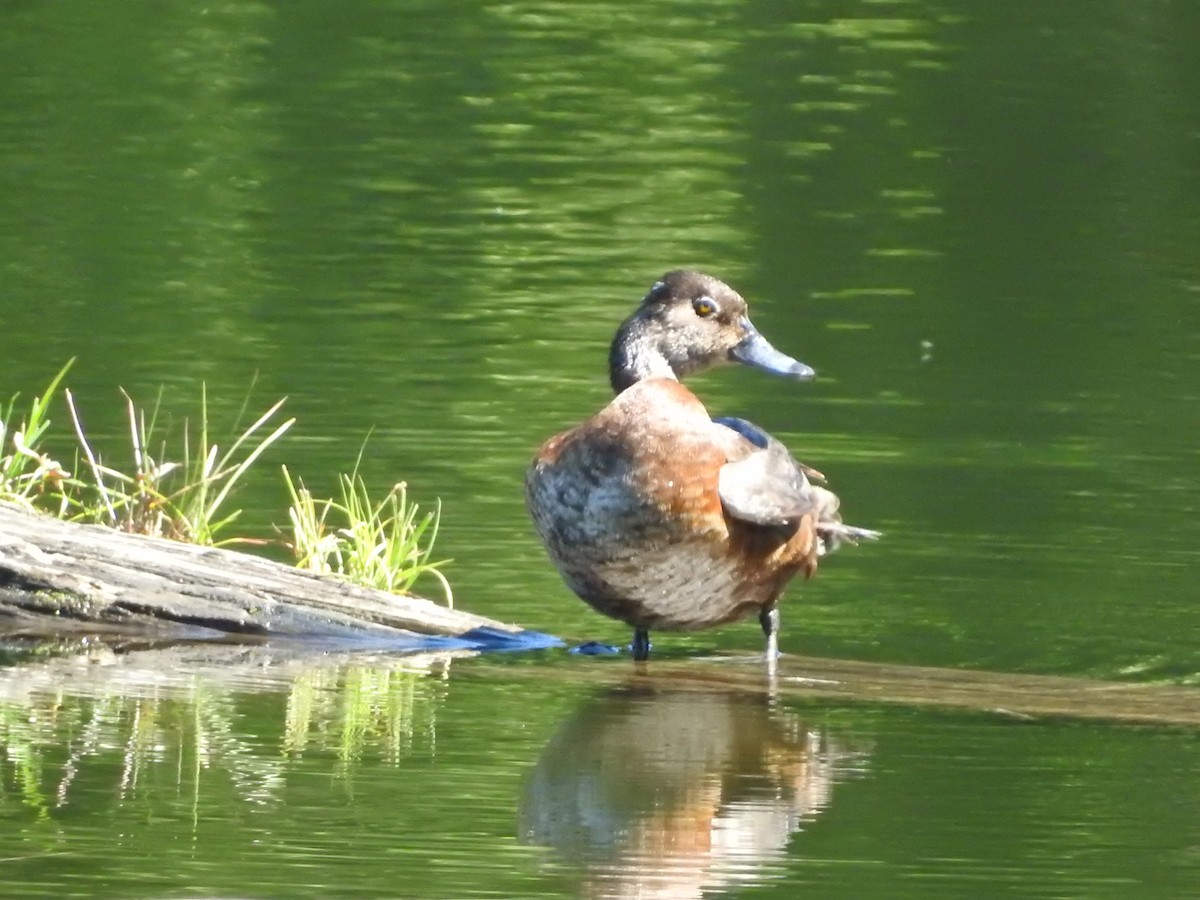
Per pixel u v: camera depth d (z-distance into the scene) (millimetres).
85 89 23969
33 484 10656
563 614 10500
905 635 10156
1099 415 14703
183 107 23469
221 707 8477
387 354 15672
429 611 10016
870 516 12164
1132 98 24062
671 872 6637
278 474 12531
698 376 15648
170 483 12148
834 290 18156
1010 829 7121
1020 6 27344
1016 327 17125
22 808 7059
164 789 7309
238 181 21031
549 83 24641
